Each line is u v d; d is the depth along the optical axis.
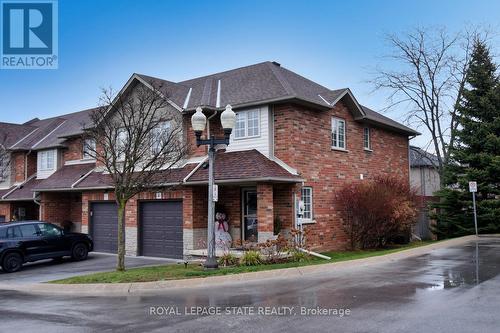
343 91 19.50
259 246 14.42
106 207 21.22
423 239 25.30
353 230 19.12
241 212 17.41
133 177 14.85
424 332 6.47
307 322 7.24
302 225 16.55
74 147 24.73
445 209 24.39
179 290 10.62
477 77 24.34
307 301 8.77
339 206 18.91
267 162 16.28
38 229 17.36
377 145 22.72
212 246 12.74
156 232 18.84
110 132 13.36
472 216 23.30
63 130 26.91
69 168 24.45
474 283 10.07
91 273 14.50
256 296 9.45
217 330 6.97
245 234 17.38
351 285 10.30
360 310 7.90
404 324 6.90
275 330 6.85
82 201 22.08
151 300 9.54
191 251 16.55
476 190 21.81
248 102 17.00
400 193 20.14
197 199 17.22
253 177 15.04
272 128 17.02
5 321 8.10
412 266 12.96
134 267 15.59
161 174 15.70
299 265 13.01
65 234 18.08
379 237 19.39
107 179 20.00
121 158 17.17
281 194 16.75
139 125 13.64
